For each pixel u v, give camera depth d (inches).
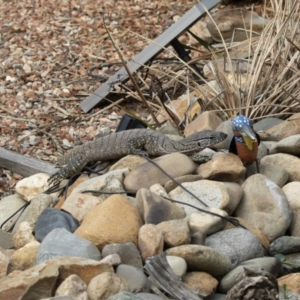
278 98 400.2
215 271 265.3
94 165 368.2
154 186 312.5
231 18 548.4
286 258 295.7
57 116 498.0
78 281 237.6
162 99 445.1
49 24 614.9
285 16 426.3
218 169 314.5
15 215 356.2
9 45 588.4
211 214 291.4
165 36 493.4
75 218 301.9
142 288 246.8
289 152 347.6
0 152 446.3
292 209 315.0
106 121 485.4
